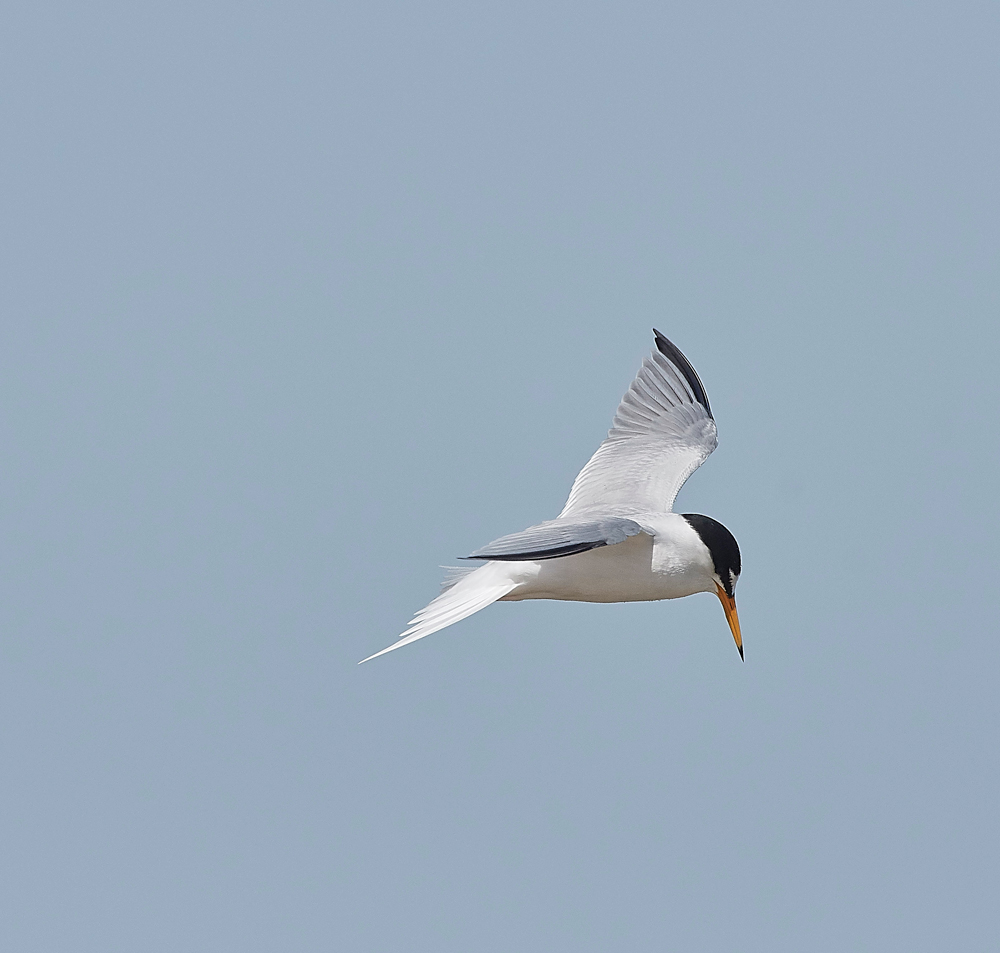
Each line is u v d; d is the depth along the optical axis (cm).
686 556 1314
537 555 1100
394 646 1205
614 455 1524
